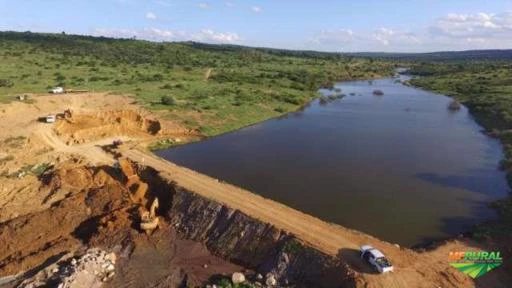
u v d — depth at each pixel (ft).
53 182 213.87
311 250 150.00
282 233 160.56
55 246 169.89
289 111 435.12
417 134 342.64
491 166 260.62
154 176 219.00
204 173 246.88
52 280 147.84
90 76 477.77
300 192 218.59
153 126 328.29
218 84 508.94
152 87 442.91
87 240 175.11
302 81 610.65
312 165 262.26
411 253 153.07
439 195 215.72
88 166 233.96
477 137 333.62
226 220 174.81
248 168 256.52
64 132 288.92
